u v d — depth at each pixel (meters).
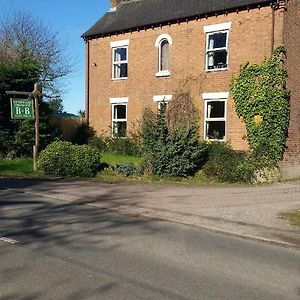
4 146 20.50
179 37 20.48
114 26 23.00
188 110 19.91
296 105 18.34
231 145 18.58
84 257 6.40
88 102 24.17
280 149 17.44
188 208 10.73
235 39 18.66
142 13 22.66
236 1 18.80
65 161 16.67
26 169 17.83
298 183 17.02
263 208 10.88
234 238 7.99
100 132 23.59
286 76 17.62
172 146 16.48
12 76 20.16
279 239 7.84
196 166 17.27
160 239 7.70
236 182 16.55
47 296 4.83
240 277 5.70
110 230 8.29
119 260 6.30
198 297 4.94
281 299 4.94
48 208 10.48
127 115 22.42
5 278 5.40
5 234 7.70
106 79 23.36
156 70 21.30
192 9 20.28
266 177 17.06
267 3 17.66
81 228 8.37
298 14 18.27
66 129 24.45
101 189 13.70
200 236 8.05
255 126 17.70
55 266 5.92
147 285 5.28
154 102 21.33
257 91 17.70
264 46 17.81
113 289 5.11
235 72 18.64
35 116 18.08
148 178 16.33
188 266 6.12
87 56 24.14
